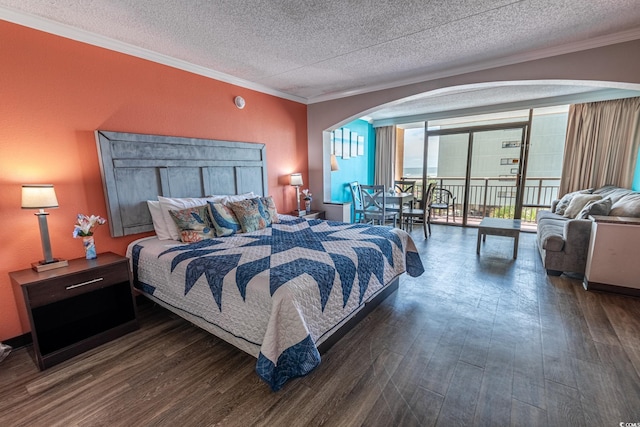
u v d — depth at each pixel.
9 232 2.08
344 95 4.35
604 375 1.70
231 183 3.61
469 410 1.48
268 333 1.54
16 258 2.11
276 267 1.87
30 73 2.11
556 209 4.62
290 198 4.65
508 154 5.52
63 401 1.61
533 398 1.55
